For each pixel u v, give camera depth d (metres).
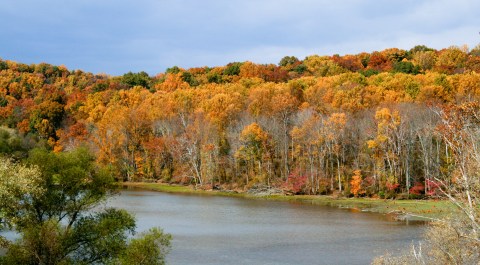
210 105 134.50
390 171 94.12
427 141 89.81
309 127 105.56
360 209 79.88
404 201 85.38
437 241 22.66
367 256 44.78
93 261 37.03
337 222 65.94
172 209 79.69
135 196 100.00
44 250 33.34
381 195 91.12
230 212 76.69
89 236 36.78
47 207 37.25
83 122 156.25
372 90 127.00
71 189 38.16
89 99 175.00
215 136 119.19
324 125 103.62
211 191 110.94
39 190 35.25
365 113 107.81
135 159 135.75
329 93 126.81
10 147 90.81
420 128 90.00
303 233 57.28
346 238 53.88
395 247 48.50
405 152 94.19
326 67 197.62
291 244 50.62
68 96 192.75
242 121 121.25
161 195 103.00
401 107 100.88
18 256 32.56
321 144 103.44
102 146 136.75
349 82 135.12
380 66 198.75
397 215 71.62
